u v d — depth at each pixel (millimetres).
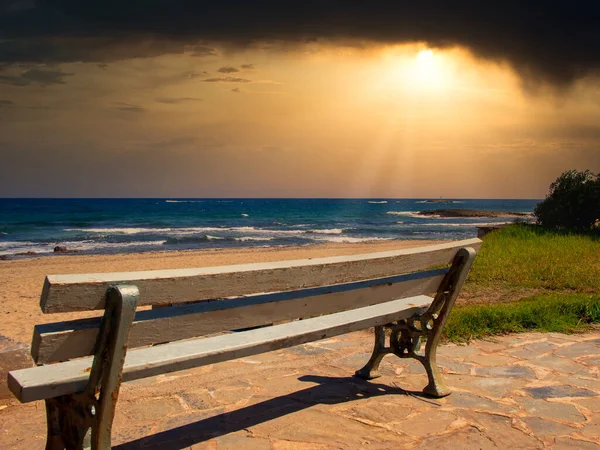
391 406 3361
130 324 1967
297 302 2738
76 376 2027
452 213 100438
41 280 17172
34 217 73438
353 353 4672
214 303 2432
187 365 2277
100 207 120812
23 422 3301
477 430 2994
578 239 15000
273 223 66188
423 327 3539
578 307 6020
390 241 37719
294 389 3709
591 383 3793
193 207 130500
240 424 3115
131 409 3373
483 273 9867
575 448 2781
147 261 23719
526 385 3750
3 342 3871
